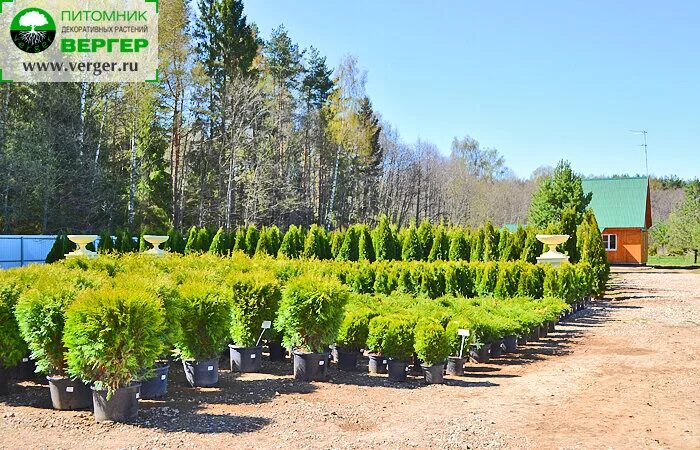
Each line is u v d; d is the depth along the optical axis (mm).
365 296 10555
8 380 6578
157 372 6395
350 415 5848
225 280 8047
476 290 14094
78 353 5383
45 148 27000
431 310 9516
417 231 20844
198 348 7012
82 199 28141
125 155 31953
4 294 6398
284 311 7695
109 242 19500
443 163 69812
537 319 10516
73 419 5488
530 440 5098
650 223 45156
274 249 20000
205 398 6418
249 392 6742
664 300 18656
